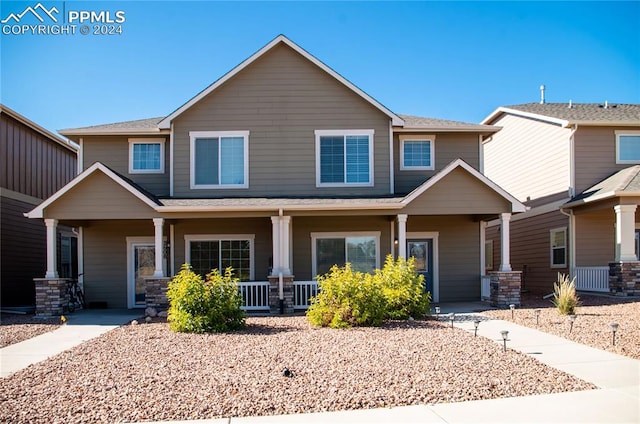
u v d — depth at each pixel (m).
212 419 5.67
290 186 16.81
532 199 21.69
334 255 17.02
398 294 12.74
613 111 20.88
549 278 20.27
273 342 9.95
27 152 19.75
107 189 14.73
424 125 17.45
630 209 16.27
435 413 5.80
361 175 16.94
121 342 10.31
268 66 17.00
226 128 16.84
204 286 11.82
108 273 17.23
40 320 14.09
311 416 5.73
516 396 6.38
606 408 5.95
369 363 7.95
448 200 15.12
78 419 5.71
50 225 14.69
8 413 5.94
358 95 16.95
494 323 12.00
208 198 16.22
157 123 17.84
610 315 12.75
